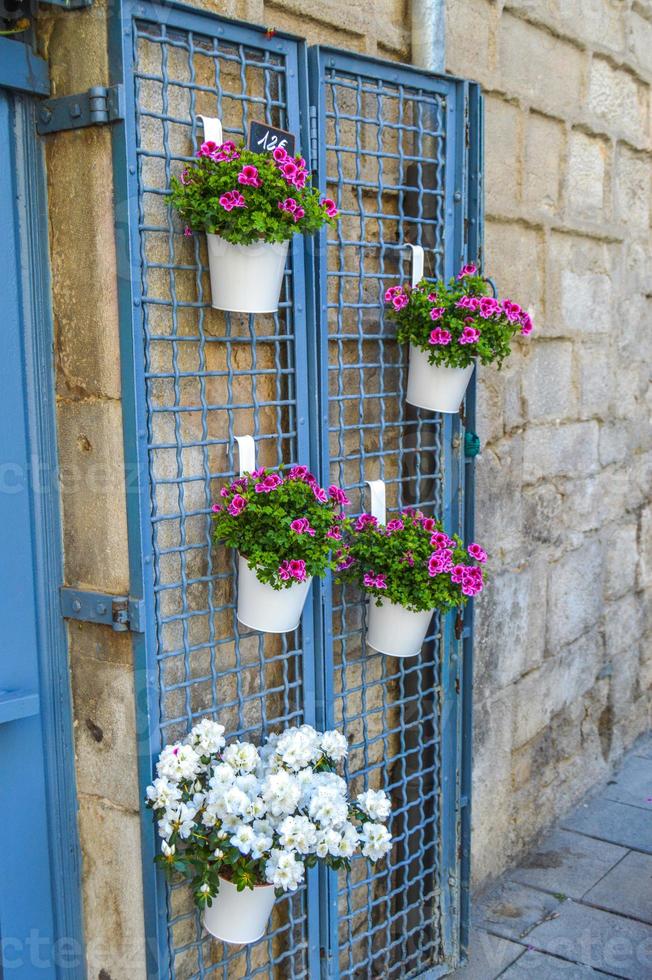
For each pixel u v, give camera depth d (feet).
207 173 6.27
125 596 6.46
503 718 11.15
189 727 6.95
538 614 11.76
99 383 6.33
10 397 6.30
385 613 8.14
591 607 13.14
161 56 6.32
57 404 6.57
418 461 8.82
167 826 6.23
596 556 13.15
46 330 6.47
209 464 7.00
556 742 12.52
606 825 12.71
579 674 12.97
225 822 6.38
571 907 10.78
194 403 6.85
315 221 6.52
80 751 6.93
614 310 12.97
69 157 6.22
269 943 7.82
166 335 6.53
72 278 6.34
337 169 7.86
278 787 6.51
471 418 9.14
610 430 13.23
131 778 6.68
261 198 6.19
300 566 6.57
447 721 9.40
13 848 6.67
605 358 12.85
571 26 11.16
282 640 7.81
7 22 6.11
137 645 6.48
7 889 6.66
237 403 7.20
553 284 11.47
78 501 6.59
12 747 6.58
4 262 6.19
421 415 8.98
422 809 9.40
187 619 6.81
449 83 8.61
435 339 7.83
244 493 6.71
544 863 11.74
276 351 7.30
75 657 6.83
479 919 10.55
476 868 10.87
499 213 10.28
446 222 8.75
